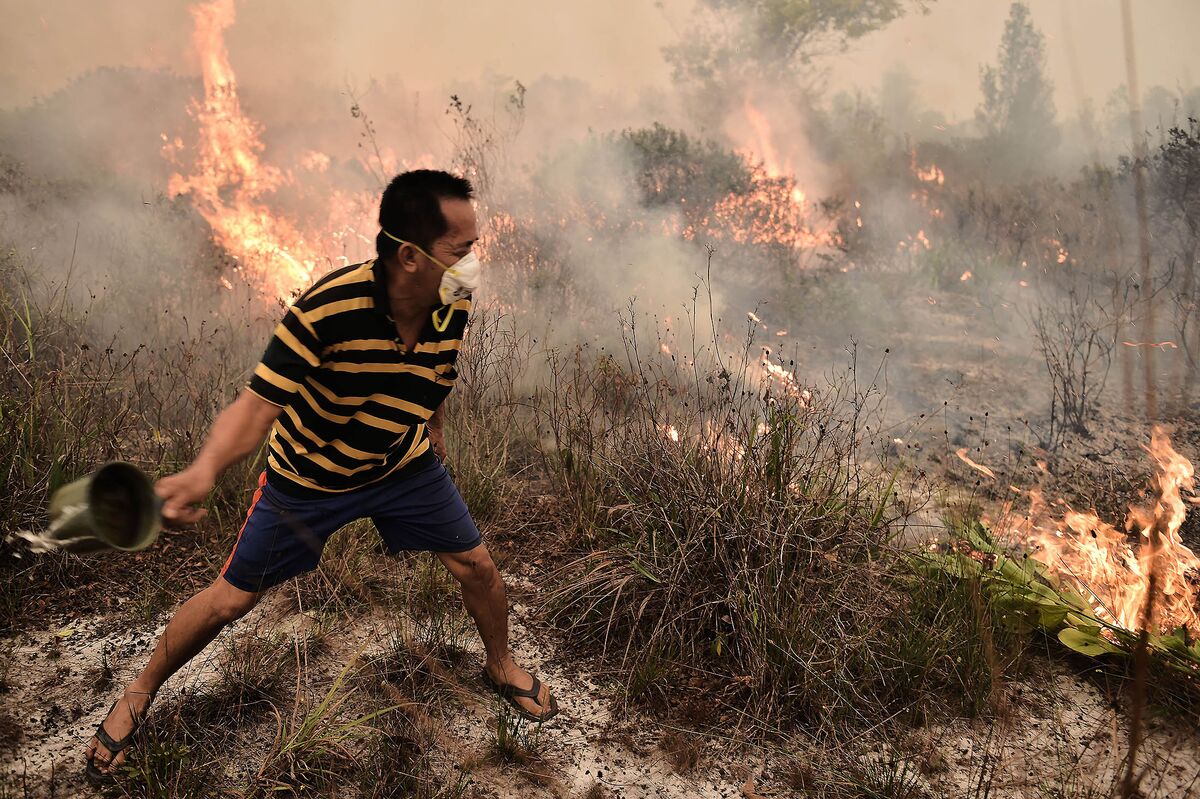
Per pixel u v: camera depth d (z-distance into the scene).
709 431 3.75
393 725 2.79
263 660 2.98
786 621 3.07
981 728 2.95
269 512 2.48
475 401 4.48
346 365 2.29
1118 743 2.88
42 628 3.12
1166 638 3.13
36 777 2.51
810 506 3.37
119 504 1.96
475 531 2.76
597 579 3.37
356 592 3.35
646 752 2.81
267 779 2.55
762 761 2.80
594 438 4.05
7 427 3.69
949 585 3.39
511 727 2.83
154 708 2.75
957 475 4.68
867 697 3.02
